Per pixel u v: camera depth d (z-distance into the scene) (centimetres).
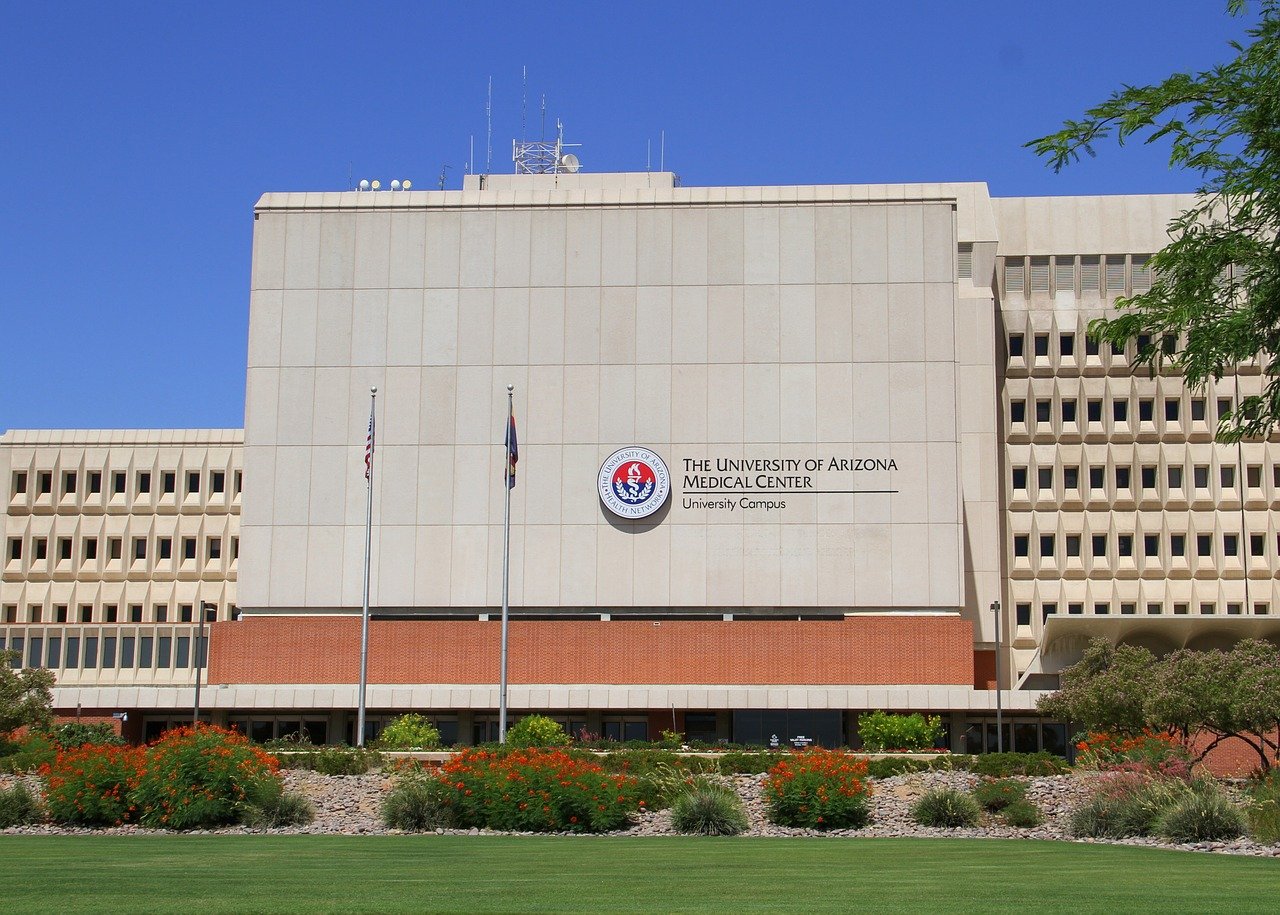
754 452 7150
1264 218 1931
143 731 6981
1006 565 7825
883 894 1838
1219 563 7781
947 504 7050
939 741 6756
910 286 7231
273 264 7425
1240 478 7850
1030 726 6800
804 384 7188
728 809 3359
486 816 3378
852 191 7338
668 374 7238
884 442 7119
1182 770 3428
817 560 7050
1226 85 1878
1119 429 7925
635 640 6994
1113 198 8162
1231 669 4384
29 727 5828
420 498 7212
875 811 3606
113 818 3412
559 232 7388
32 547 8269
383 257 7406
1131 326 2067
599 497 7156
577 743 5972
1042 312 8050
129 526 8294
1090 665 5347
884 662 6875
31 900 1759
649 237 7356
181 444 8406
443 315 7344
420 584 7144
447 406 7275
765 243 7312
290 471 7250
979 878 2078
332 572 7162
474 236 7406
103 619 8181
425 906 1683
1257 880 2044
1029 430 7950
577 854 2598
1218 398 7912
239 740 3562
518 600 7100
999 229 8169
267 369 7338
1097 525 7869
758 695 6700
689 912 1619
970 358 7825
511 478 5897
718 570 7069
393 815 3391
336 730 6950
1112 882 2012
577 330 7300
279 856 2534
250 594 7169
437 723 6900
